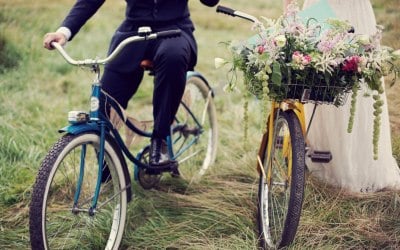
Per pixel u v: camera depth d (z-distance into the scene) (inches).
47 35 148.8
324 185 182.5
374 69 138.9
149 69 169.3
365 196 178.1
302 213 169.5
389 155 186.4
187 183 195.8
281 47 137.9
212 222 168.9
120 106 163.0
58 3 396.5
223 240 159.3
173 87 167.0
